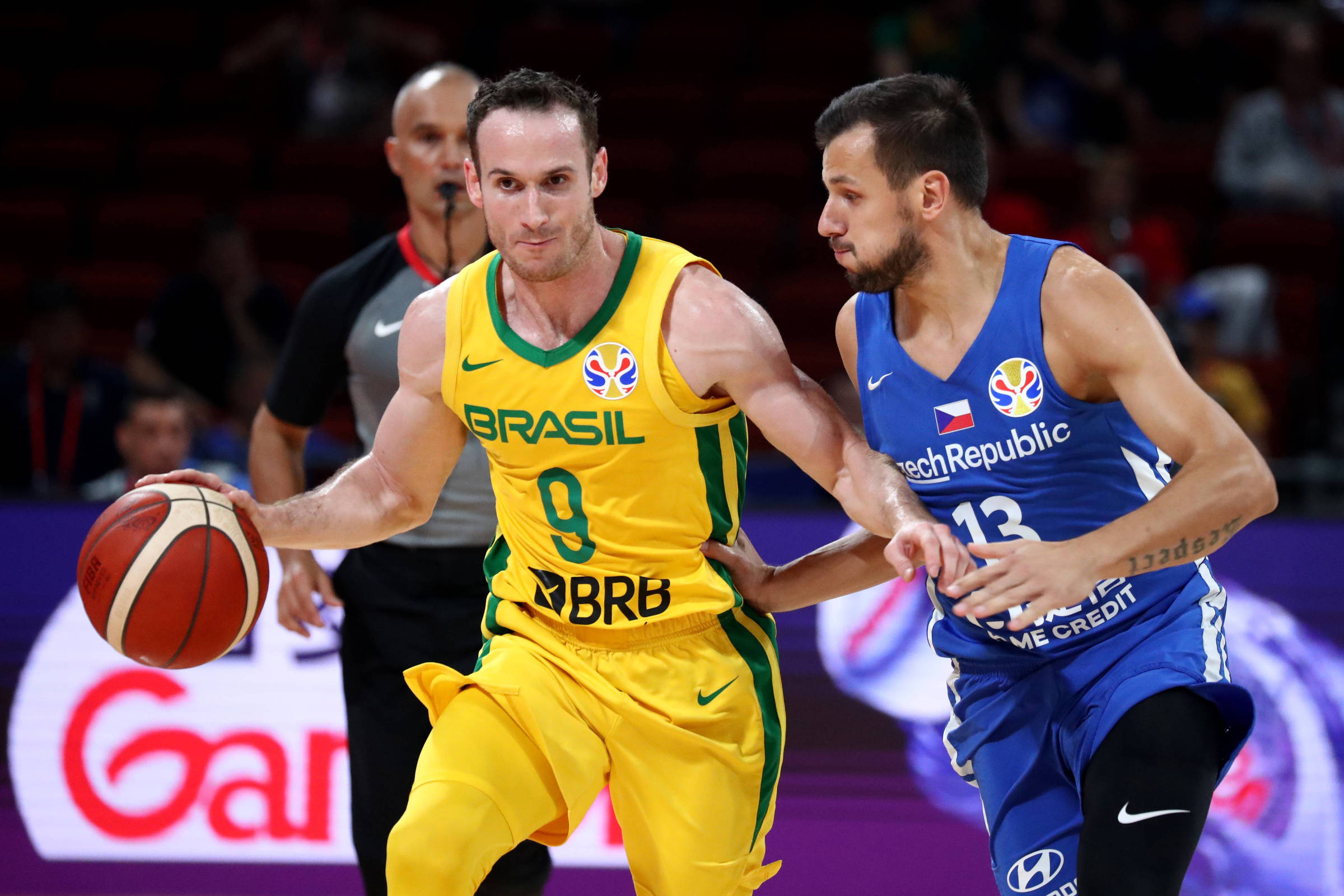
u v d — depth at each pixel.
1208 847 12.94
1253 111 25.78
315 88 28.44
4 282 23.86
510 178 7.74
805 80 29.80
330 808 13.23
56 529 13.52
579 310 8.16
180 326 20.81
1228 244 24.27
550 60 30.33
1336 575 13.10
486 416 8.36
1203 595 8.55
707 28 31.12
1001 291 8.09
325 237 25.03
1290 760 12.98
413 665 10.51
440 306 8.52
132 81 29.66
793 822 13.23
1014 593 7.23
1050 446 8.15
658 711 8.45
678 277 8.16
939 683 13.27
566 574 8.52
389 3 32.59
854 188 8.03
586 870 13.19
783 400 8.14
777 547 13.53
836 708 13.30
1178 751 7.77
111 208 25.81
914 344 8.38
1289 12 30.97
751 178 26.48
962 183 8.03
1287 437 20.00
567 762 8.35
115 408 18.34
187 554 8.19
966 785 13.19
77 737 13.33
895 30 28.03
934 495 8.52
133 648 8.21
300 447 11.52
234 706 13.30
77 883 13.22
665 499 8.30
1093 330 7.83
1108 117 27.84
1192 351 18.02
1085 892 7.73
